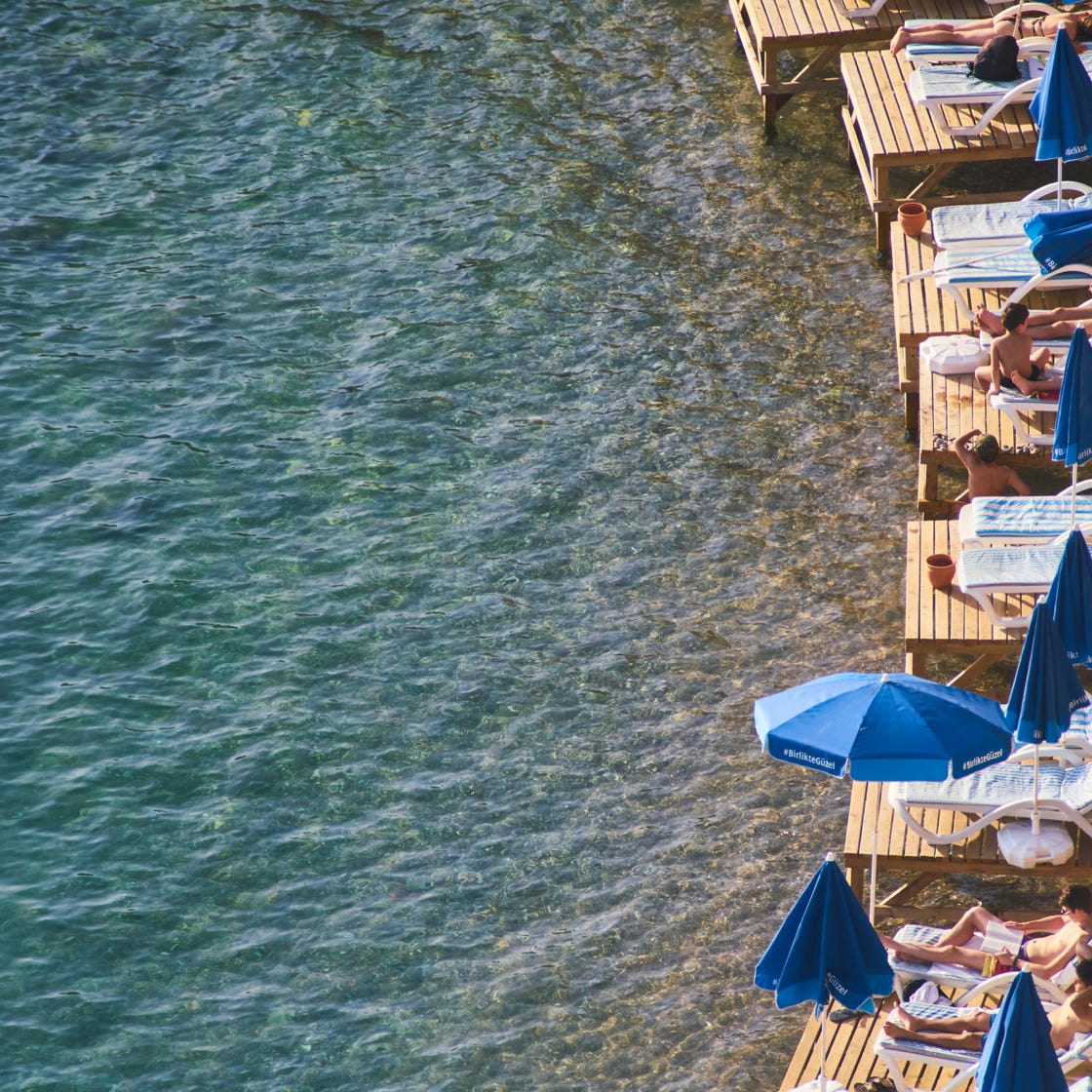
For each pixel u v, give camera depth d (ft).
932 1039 124.67
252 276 256.93
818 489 206.28
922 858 140.15
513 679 183.11
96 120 297.94
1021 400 181.88
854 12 260.01
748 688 179.11
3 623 193.36
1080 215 186.60
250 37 321.11
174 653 189.26
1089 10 251.80
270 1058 142.31
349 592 196.95
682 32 311.06
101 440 223.51
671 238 256.73
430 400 228.63
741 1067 138.21
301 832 165.99
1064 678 126.31
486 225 263.90
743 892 155.43
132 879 160.97
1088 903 130.00
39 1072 141.49
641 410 222.89
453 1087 138.62
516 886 158.30
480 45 313.73
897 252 216.54
